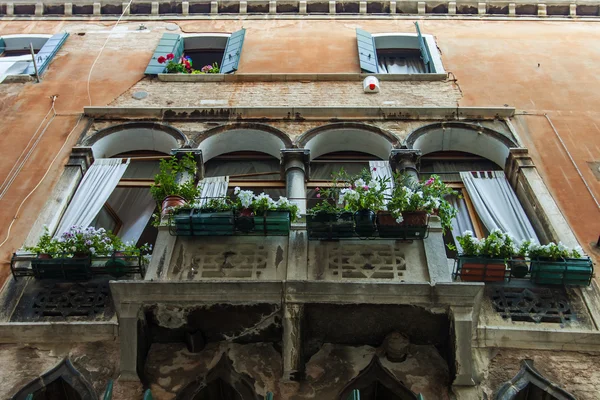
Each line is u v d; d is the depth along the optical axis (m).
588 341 8.43
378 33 16.86
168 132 12.81
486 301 8.88
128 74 14.99
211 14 17.81
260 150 13.02
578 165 11.96
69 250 9.15
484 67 15.12
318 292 7.75
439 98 14.02
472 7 17.75
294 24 17.31
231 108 13.23
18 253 9.80
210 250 8.65
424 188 8.91
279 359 8.12
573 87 14.34
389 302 7.74
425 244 8.58
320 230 8.54
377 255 8.51
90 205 10.98
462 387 7.80
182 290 7.77
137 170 12.52
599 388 8.05
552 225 10.54
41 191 11.27
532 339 8.44
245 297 7.76
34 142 12.59
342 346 8.30
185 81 14.71
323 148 13.02
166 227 8.84
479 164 12.77
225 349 8.23
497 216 10.88
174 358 8.15
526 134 12.81
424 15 17.64
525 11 17.72
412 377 7.96
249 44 16.27
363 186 8.84
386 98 14.02
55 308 8.91
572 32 16.72
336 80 14.62
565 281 8.93
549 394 8.00
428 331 8.07
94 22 17.61
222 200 9.46
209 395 8.16
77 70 15.14
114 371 8.14
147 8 17.98
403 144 12.36
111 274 9.26
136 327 7.84
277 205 8.80
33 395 7.84
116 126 12.88
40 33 17.20
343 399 7.79
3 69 14.99
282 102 13.85
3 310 8.90
